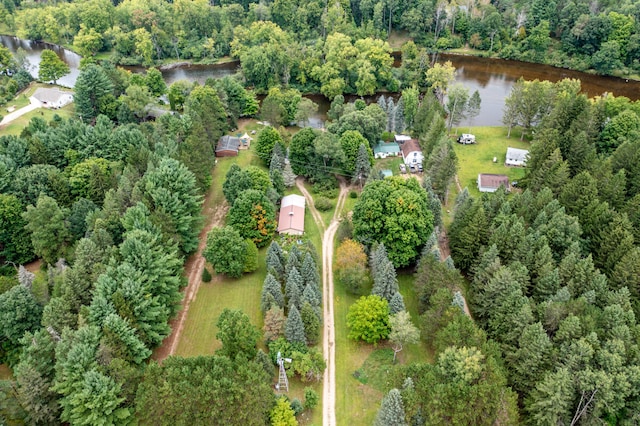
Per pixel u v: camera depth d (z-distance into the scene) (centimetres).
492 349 6338
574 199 8956
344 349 7581
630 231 7962
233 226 9419
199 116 12206
